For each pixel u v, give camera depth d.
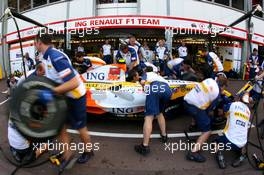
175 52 13.47
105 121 6.08
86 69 6.36
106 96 5.54
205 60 6.86
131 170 4.05
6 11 4.89
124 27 13.10
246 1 15.60
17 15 5.09
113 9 14.20
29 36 14.67
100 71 5.87
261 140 5.19
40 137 2.74
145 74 4.69
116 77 5.80
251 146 4.90
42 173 3.91
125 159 4.38
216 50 14.49
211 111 4.68
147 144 4.52
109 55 12.18
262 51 15.84
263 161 4.27
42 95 2.71
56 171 3.97
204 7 14.47
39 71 3.72
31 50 14.52
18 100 2.70
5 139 5.09
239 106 4.26
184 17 14.19
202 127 4.36
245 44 15.08
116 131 5.54
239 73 14.84
